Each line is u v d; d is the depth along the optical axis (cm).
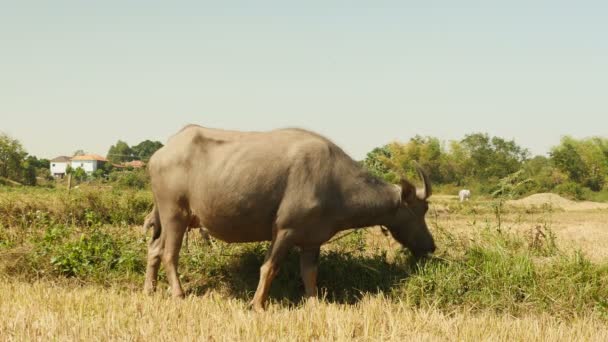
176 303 739
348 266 880
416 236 850
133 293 818
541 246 1004
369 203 801
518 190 1030
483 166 7194
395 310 743
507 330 651
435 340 609
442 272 815
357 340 616
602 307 765
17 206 1489
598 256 1127
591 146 7231
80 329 601
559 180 7012
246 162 764
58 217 1493
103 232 1117
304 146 773
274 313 710
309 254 802
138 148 14675
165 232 816
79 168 5831
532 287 794
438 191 5866
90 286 870
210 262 923
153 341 578
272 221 778
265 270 773
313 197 765
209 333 608
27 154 6862
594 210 3588
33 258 942
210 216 786
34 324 613
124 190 1722
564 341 627
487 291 790
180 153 795
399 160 7081
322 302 741
